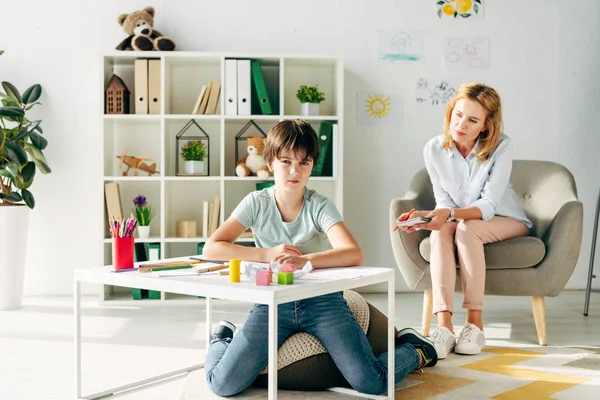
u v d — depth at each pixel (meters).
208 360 1.81
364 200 3.79
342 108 3.54
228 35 3.71
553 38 3.81
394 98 3.79
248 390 1.81
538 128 3.82
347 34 3.76
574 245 2.45
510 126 3.82
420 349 1.97
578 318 3.00
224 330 2.02
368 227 3.79
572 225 2.45
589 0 3.82
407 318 2.96
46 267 3.65
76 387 1.73
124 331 2.68
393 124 3.79
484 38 3.80
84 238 3.66
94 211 3.66
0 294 3.19
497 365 2.11
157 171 3.62
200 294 1.43
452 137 2.54
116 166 3.68
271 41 3.73
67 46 3.64
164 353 2.29
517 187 2.98
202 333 2.64
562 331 2.72
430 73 3.79
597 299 3.52
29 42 3.63
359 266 1.75
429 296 2.60
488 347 2.41
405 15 3.78
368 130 3.78
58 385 1.89
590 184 3.84
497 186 2.49
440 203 2.61
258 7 3.72
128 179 3.43
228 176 3.62
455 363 2.14
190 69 3.73
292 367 1.79
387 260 3.80
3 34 3.62
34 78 3.63
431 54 3.79
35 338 2.54
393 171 3.80
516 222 2.56
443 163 2.61
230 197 3.74
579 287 3.84
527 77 3.81
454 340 2.31
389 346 1.69
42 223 3.64
